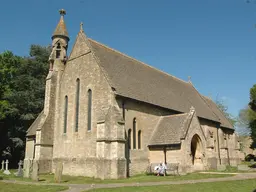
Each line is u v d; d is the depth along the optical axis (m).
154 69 42.97
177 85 45.59
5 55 54.25
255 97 49.59
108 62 32.19
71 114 31.77
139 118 30.84
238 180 22.62
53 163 32.03
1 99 50.62
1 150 49.69
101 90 28.84
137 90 32.09
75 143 30.16
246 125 77.75
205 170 31.64
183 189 18.14
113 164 25.47
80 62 32.38
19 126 50.03
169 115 33.88
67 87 33.34
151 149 31.36
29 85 53.47
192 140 32.31
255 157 77.62
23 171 29.23
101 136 26.28
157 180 23.48
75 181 23.61
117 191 17.30
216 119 45.69
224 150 45.31
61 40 36.16
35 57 57.09
